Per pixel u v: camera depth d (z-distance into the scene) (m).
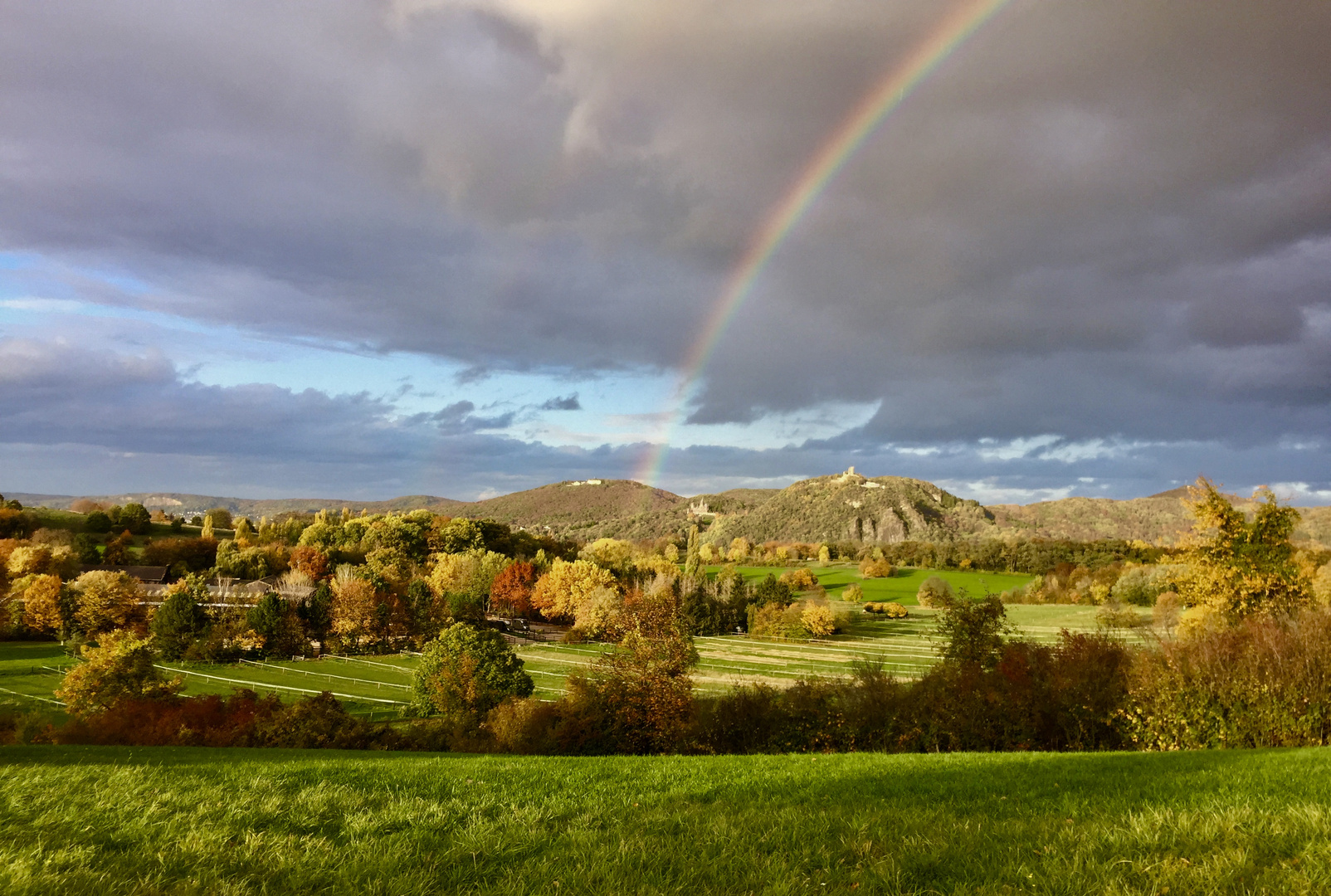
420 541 155.38
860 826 7.05
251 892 5.46
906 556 180.12
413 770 11.53
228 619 87.44
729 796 9.38
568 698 37.09
